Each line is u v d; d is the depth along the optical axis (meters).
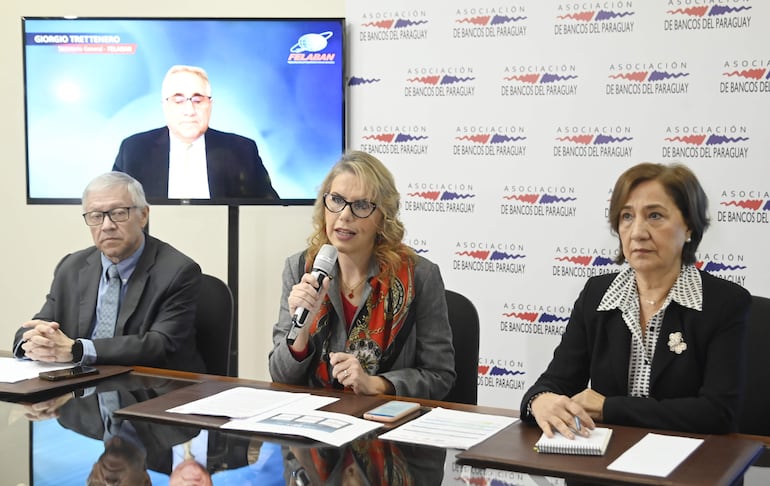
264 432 1.86
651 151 3.64
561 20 3.73
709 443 1.76
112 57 4.05
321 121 4.07
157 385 2.35
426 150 4.00
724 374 1.96
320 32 4.03
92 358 2.61
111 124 4.08
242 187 4.10
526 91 3.82
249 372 4.78
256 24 4.03
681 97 3.58
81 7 4.80
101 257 2.97
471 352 2.63
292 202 4.12
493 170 3.89
